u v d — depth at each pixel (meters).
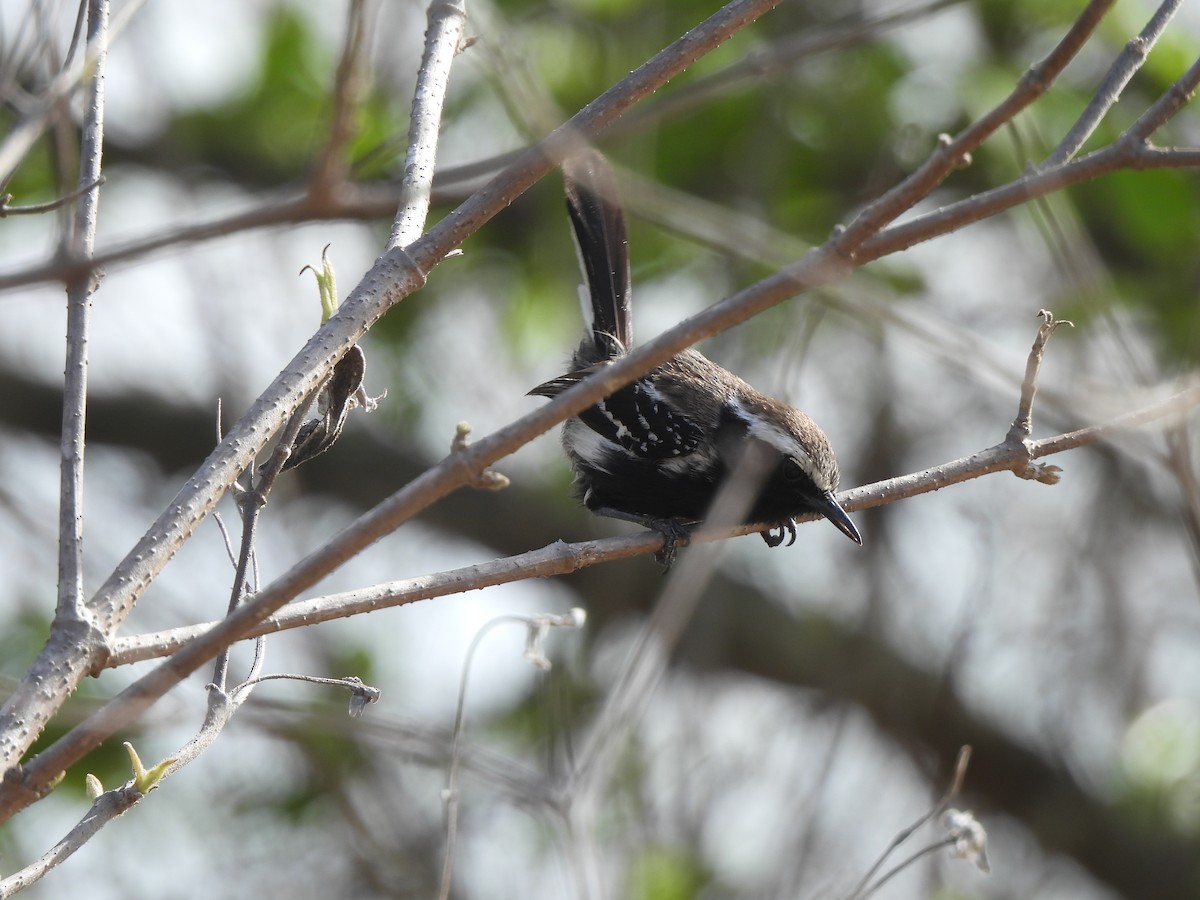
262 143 14.70
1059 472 7.54
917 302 13.93
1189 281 13.14
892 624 15.57
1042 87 4.73
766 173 13.35
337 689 13.39
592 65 13.30
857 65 13.25
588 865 7.20
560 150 5.18
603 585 15.80
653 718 12.98
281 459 6.09
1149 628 15.79
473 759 8.30
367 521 4.71
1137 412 7.31
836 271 4.85
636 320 14.16
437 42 6.77
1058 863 15.75
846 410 15.62
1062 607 15.52
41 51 5.42
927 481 7.62
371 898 13.37
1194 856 15.07
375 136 11.95
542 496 16.41
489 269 14.94
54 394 17.28
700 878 12.39
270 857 13.66
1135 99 12.94
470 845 12.80
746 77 5.76
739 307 4.82
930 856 13.55
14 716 4.86
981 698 15.91
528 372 14.55
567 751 8.31
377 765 13.26
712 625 15.03
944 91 13.16
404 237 6.22
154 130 14.71
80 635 5.09
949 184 13.83
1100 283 8.61
